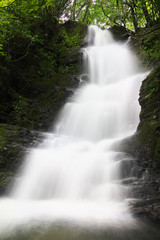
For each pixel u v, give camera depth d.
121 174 4.32
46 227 2.86
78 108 8.20
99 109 7.78
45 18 11.38
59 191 4.33
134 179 4.14
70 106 8.50
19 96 8.37
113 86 9.80
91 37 14.43
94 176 4.41
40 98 9.16
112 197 3.85
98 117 7.51
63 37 13.52
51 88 9.68
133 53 11.20
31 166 4.89
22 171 4.86
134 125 6.71
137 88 8.36
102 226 2.91
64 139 6.44
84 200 4.03
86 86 10.68
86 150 5.73
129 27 15.75
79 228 2.84
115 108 7.55
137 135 5.16
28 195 4.29
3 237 2.57
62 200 4.14
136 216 3.21
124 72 10.99
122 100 8.52
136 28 12.62
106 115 7.42
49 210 3.54
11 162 4.97
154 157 4.49
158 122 4.80
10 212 3.42
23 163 4.98
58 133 7.84
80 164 4.71
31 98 9.07
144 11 10.58
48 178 4.56
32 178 4.64
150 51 10.02
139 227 2.95
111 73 11.45
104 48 13.09
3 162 4.90
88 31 14.80
